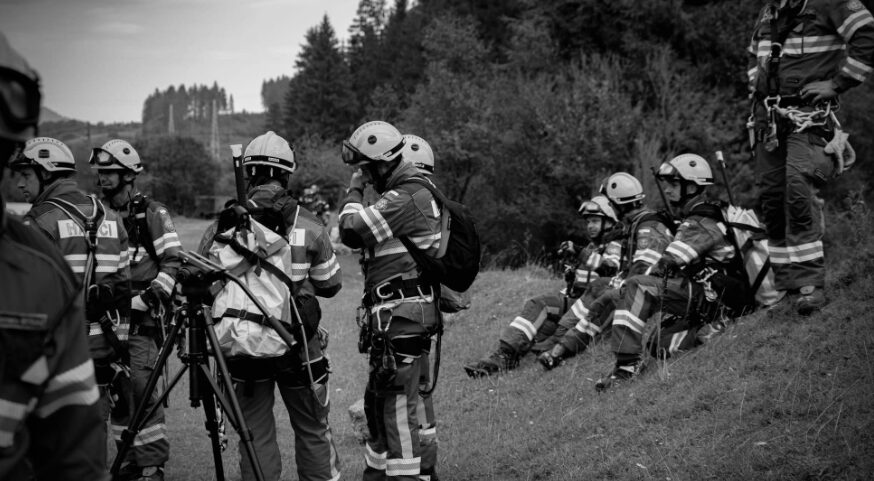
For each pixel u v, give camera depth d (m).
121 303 5.19
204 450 6.52
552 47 30.28
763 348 5.40
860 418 4.19
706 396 5.09
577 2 29.53
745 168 24.33
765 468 4.11
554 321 7.67
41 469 2.24
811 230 5.52
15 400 2.05
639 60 28.31
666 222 6.52
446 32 31.66
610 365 6.63
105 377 5.09
